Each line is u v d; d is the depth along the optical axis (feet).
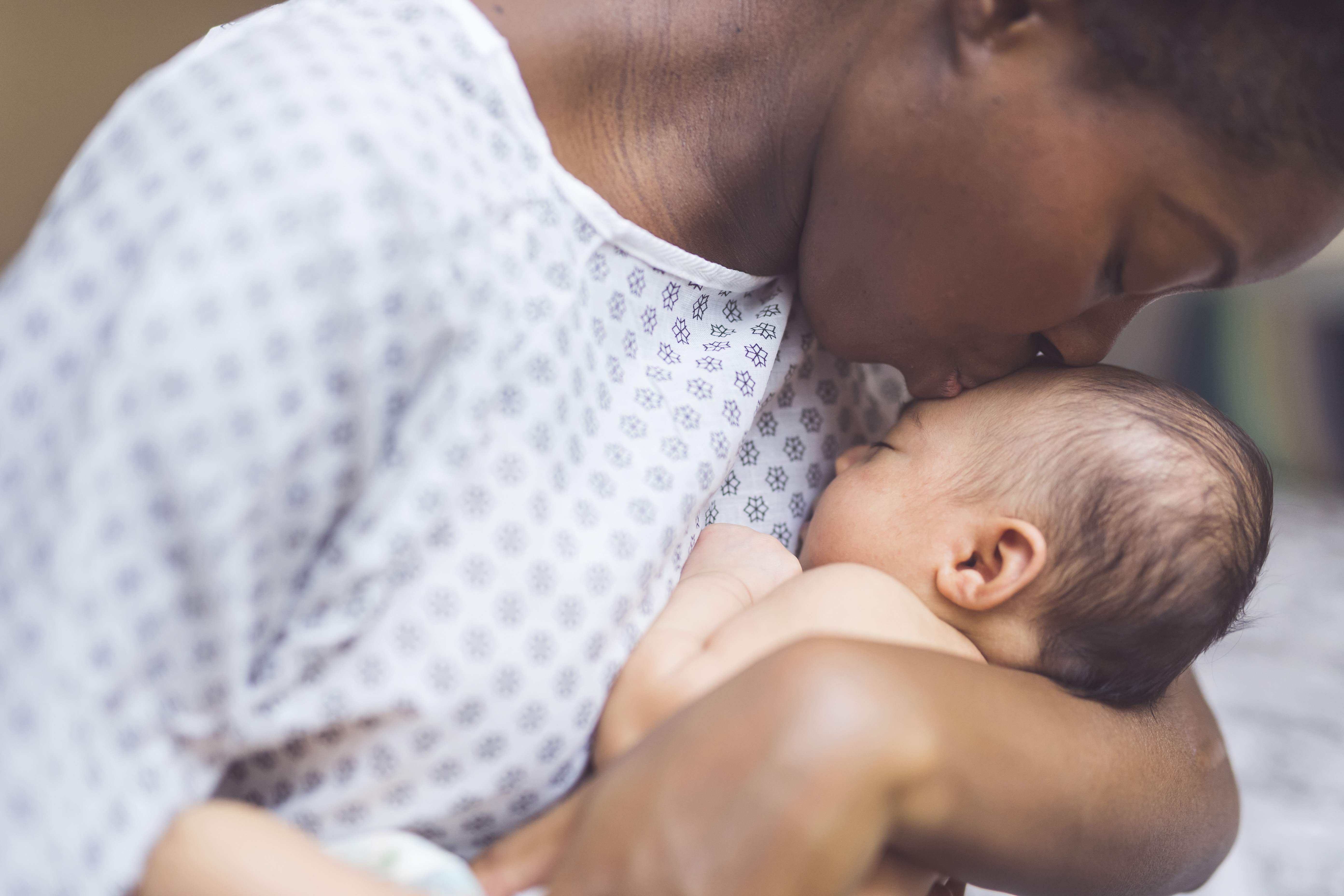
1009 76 1.96
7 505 1.56
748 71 2.27
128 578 1.52
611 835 1.70
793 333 2.73
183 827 1.59
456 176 1.78
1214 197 1.94
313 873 1.59
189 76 1.73
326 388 1.63
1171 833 2.41
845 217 2.22
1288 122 1.83
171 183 1.60
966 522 2.65
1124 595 2.55
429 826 1.92
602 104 2.18
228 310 1.55
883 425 3.16
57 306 1.60
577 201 2.07
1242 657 6.90
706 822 1.64
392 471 1.76
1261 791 5.50
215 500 1.55
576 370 2.02
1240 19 1.79
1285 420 9.81
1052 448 2.62
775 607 2.29
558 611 1.93
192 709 1.62
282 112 1.65
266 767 1.84
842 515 2.75
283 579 1.69
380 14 1.90
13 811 1.48
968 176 2.03
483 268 1.80
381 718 1.79
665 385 2.29
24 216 4.97
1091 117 1.93
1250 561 2.68
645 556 2.08
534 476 1.90
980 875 2.06
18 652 1.50
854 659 1.79
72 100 5.01
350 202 1.63
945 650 2.28
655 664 2.09
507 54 1.96
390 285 1.66
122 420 1.51
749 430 2.52
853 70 2.17
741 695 1.74
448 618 1.80
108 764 1.53
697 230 2.35
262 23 1.93
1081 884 2.19
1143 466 2.57
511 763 1.92
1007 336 2.40
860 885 1.82
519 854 1.94
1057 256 2.06
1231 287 2.17
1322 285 9.45
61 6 4.88
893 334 2.37
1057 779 2.03
